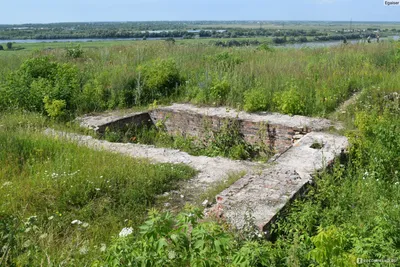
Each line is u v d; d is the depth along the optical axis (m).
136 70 13.27
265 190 5.54
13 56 17.52
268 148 9.48
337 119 9.46
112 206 5.71
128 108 11.83
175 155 8.07
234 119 9.80
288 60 14.95
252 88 11.22
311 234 4.68
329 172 6.63
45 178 6.12
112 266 3.25
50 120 10.44
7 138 7.54
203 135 10.35
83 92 11.88
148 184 6.27
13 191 5.70
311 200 5.57
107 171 6.51
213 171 7.18
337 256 3.48
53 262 4.14
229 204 5.17
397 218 4.26
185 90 12.45
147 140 10.55
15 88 11.16
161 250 3.28
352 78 11.89
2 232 4.41
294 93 10.23
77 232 4.91
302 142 7.94
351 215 5.02
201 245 3.30
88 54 18.56
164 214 3.52
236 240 4.39
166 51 18.38
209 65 14.41
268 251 4.03
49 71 12.74
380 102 9.86
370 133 7.58
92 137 9.19
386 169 6.47
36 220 4.88
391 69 13.33
